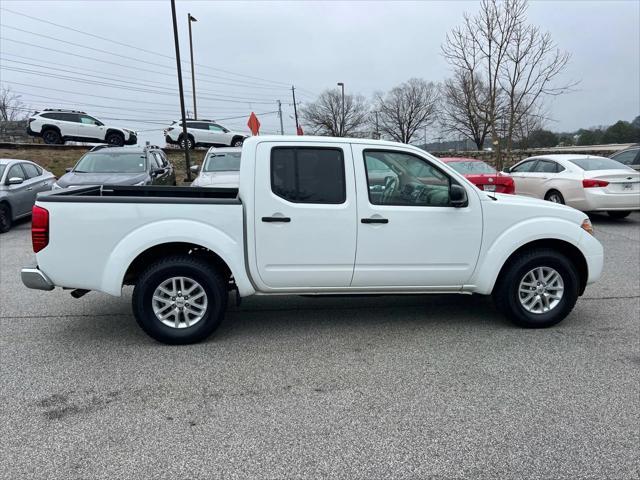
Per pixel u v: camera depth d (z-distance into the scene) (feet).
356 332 15.34
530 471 8.70
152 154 39.96
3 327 15.81
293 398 11.25
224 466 8.83
